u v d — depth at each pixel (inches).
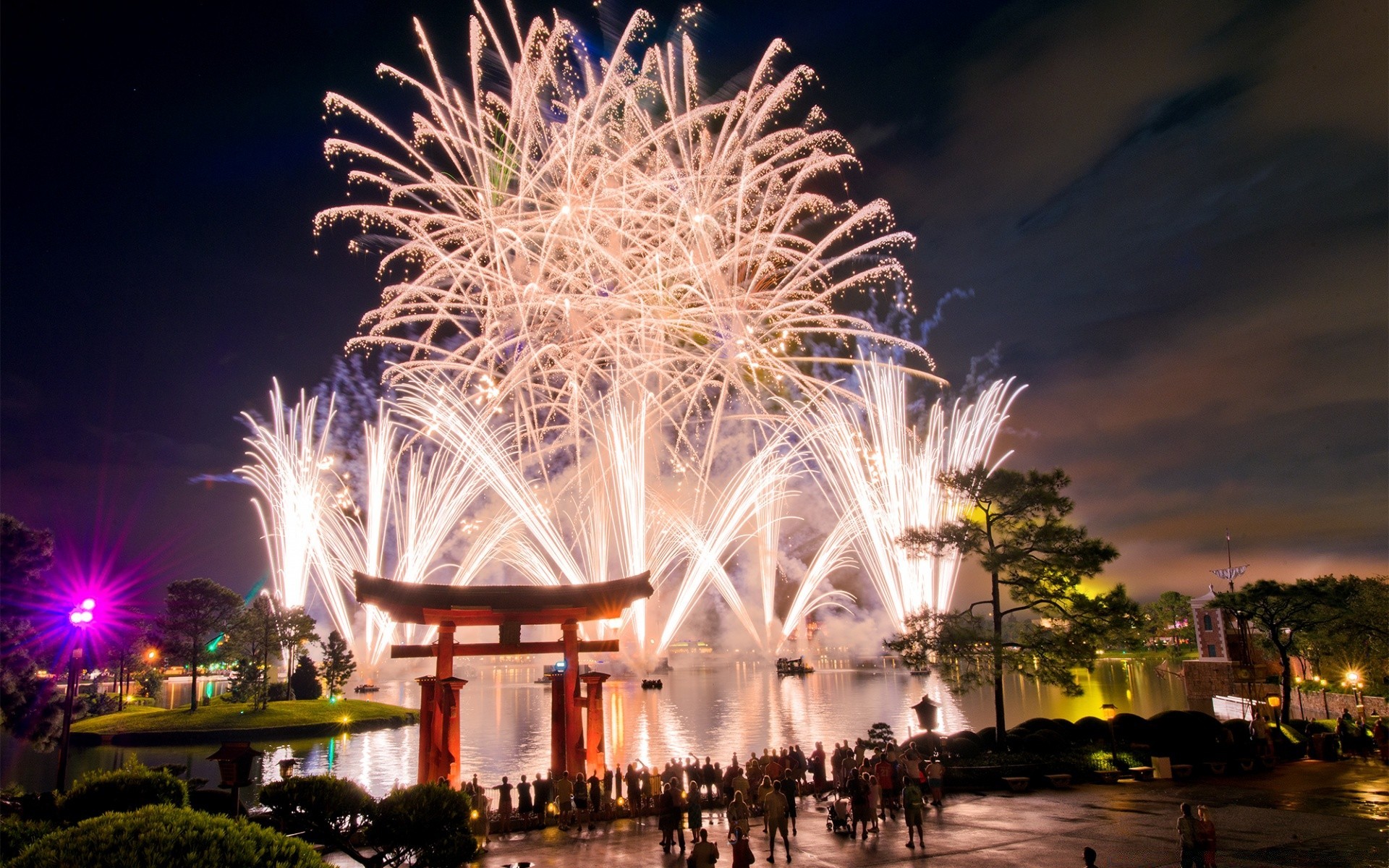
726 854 994.1
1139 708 3294.8
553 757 1307.8
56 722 1738.4
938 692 4128.9
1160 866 887.1
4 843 563.2
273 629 3513.8
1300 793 1277.1
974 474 1615.4
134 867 411.2
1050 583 1566.2
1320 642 2586.1
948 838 1037.2
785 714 3129.9
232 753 908.6
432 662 5925.2
